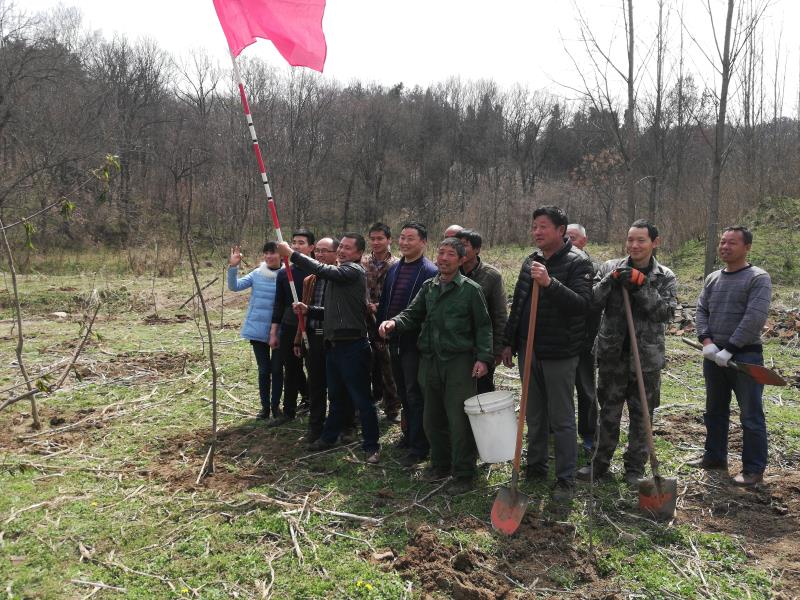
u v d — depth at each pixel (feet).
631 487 15.60
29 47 84.43
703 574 11.91
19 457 17.13
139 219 96.99
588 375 17.83
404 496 15.12
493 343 16.84
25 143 83.15
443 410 15.87
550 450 18.49
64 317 41.96
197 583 11.40
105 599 10.87
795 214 59.26
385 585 11.36
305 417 21.25
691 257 58.75
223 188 95.14
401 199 153.89
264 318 20.59
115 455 17.53
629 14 46.98
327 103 122.62
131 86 124.36
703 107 62.90
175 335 35.04
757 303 15.47
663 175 79.82
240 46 16.48
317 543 12.85
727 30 40.34
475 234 17.15
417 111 168.04
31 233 18.52
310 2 17.38
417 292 17.93
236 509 14.24
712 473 16.53
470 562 11.91
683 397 23.50
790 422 20.38
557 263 14.80
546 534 13.17
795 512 14.30
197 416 21.15
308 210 115.75
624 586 11.55
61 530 13.10
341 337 16.93
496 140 169.27
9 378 25.20
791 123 77.36
